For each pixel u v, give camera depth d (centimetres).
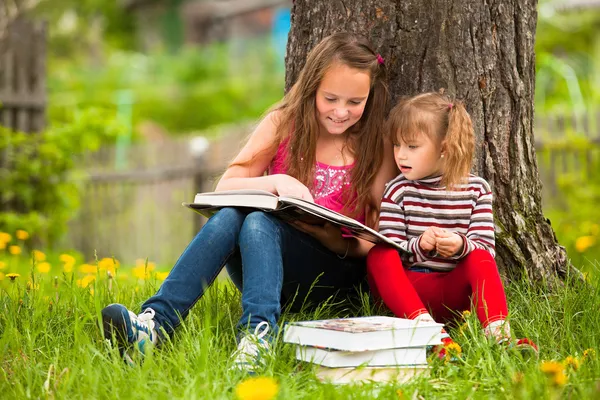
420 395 296
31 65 987
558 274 444
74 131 962
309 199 378
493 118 432
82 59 2930
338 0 434
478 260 362
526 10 439
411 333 321
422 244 369
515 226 435
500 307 349
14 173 941
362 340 312
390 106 429
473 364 318
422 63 426
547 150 979
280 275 353
